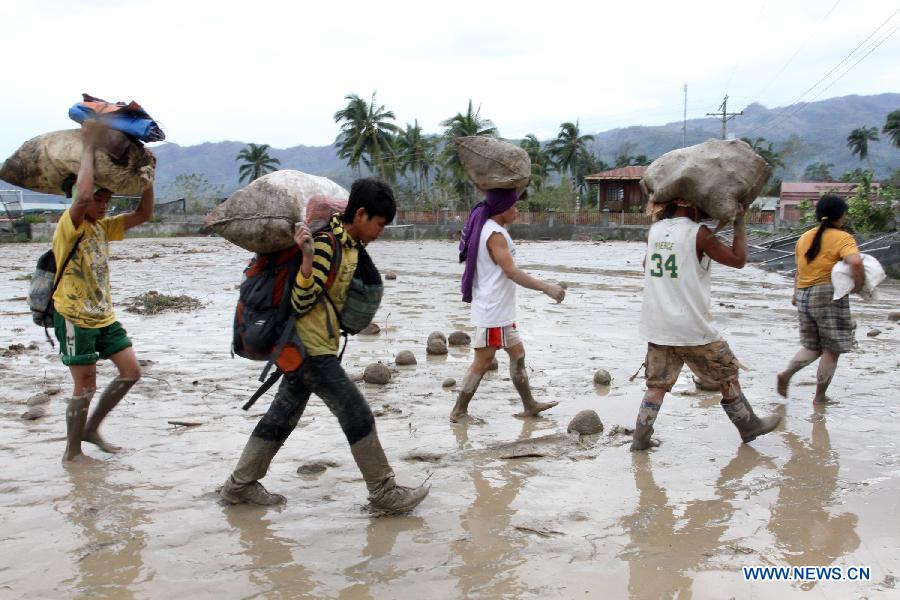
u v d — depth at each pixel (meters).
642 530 3.75
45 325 4.69
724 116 60.25
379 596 3.08
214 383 6.79
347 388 3.86
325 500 4.14
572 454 4.94
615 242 48.12
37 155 4.29
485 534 3.70
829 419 5.76
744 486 4.36
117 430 5.35
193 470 4.57
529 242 48.38
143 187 4.48
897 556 3.47
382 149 66.81
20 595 3.05
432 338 8.25
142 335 9.49
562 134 83.06
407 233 54.75
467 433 5.37
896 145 88.75
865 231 26.66
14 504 4.02
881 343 9.12
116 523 3.79
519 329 10.22
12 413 5.78
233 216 3.67
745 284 17.61
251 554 3.46
